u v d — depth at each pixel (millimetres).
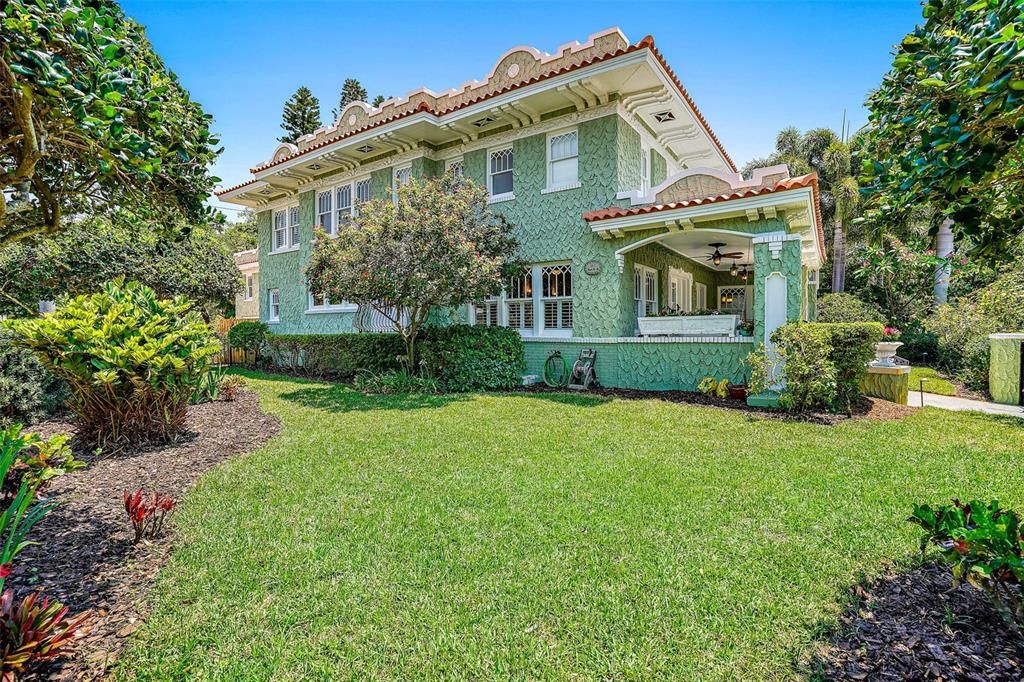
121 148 3205
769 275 9375
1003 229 2754
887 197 3131
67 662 2473
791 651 2504
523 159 12430
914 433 6812
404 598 3014
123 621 2812
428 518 4133
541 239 12203
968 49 2055
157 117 3400
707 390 9875
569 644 2598
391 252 9812
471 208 11266
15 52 2469
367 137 13312
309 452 6051
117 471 5414
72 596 3014
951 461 5500
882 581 3109
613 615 2820
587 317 11523
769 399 8742
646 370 10836
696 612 2836
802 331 8070
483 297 10836
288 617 2842
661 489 4699
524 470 5301
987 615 2682
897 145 3006
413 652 2555
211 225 5586
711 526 3918
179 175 4227
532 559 3451
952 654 2393
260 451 6129
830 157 24078
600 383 11344
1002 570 2330
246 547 3662
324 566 3387
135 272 16594
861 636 2586
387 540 3752
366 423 7621
